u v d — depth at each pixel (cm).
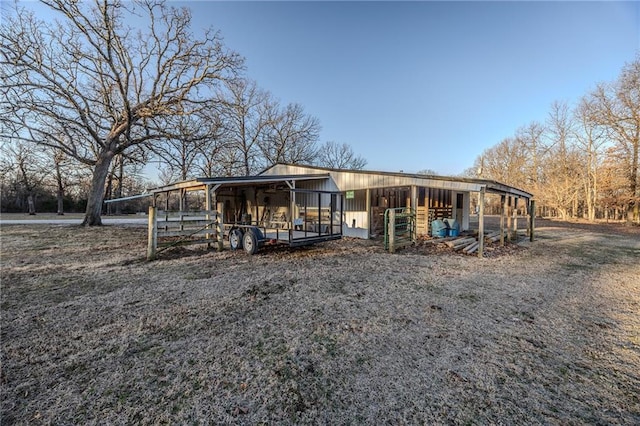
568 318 394
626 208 2312
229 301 448
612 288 540
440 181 959
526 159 3512
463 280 584
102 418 204
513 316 398
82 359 282
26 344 312
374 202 1308
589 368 272
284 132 3083
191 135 1728
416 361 280
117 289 509
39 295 476
